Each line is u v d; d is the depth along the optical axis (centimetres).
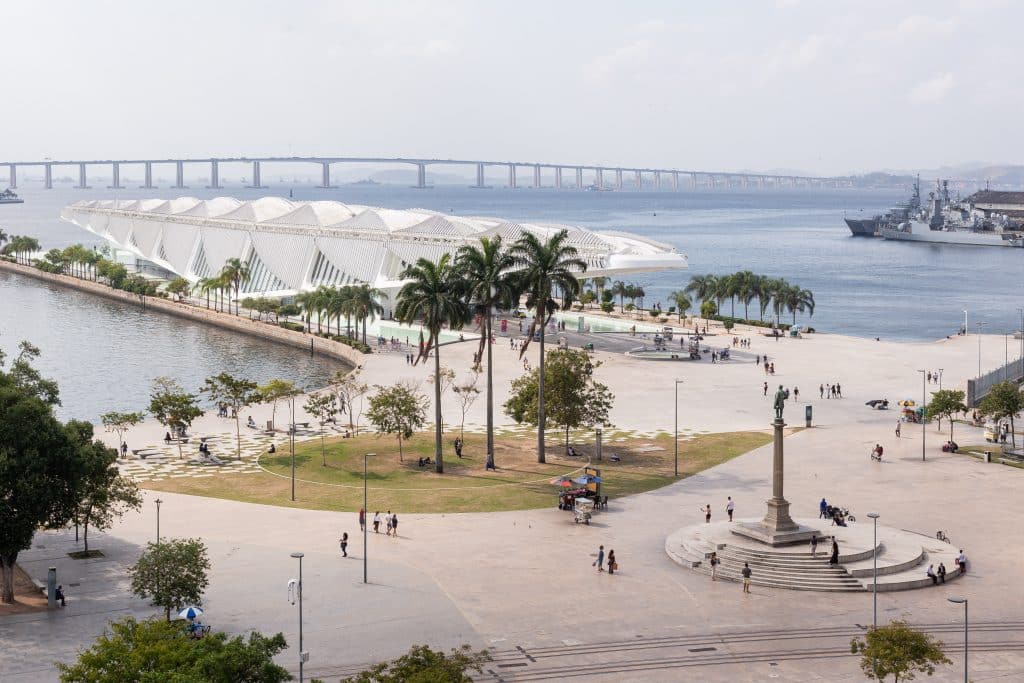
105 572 8431
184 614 6894
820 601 7831
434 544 9181
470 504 10475
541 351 12075
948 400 13075
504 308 12244
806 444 13012
